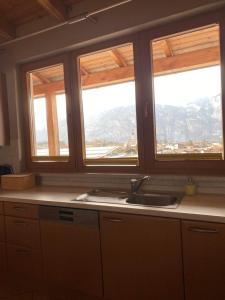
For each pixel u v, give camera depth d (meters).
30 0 2.55
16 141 3.07
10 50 3.03
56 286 2.29
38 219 2.25
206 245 1.58
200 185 2.14
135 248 1.83
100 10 2.25
